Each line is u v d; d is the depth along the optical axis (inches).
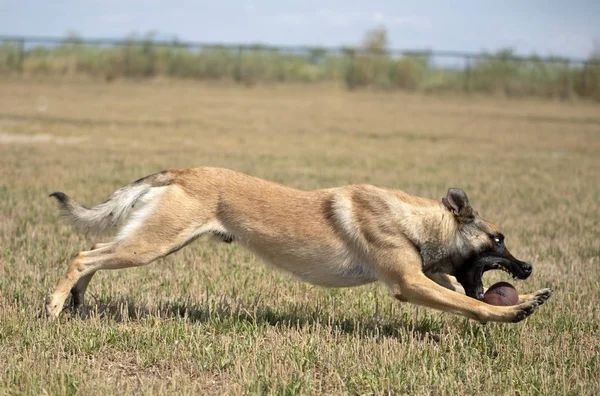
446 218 221.9
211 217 226.8
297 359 195.6
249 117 1048.2
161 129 848.9
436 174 593.9
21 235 331.3
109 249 225.8
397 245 216.4
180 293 260.2
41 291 247.0
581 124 1125.1
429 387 183.3
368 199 221.5
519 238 370.6
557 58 1669.5
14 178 485.1
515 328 231.1
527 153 773.9
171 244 223.9
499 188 532.4
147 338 208.7
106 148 673.0
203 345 202.4
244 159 628.7
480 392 180.7
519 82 1686.8
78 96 1266.0
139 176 511.8
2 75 1642.5
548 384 183.9
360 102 1437.0
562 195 510.0
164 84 1673.2
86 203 408.2
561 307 253.9
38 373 180.4
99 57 1764.3
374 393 181.5
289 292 266.8
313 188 486.6
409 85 1748.3
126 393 167.9
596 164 700.0
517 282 288.7
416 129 982.4
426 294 210.7
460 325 235.9
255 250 228.2
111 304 243.3
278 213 223.8
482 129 1013.2
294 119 1051.3
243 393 173.5
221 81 1768.0
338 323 236.8
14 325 210.8
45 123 845.2
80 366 186.7
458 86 1750.7
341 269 222.7
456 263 226.5
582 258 335.3
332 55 1784.0
